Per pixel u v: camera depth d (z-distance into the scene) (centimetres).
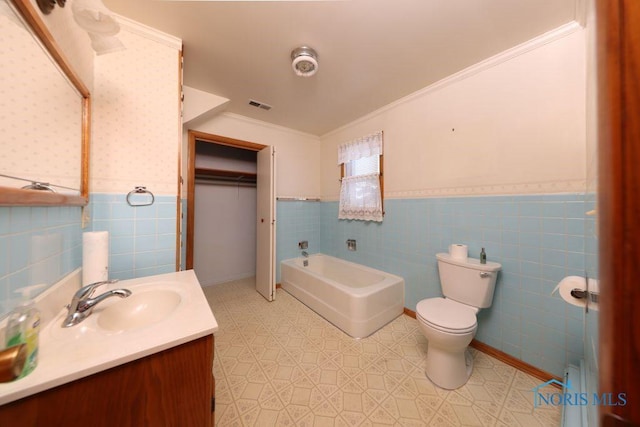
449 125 191
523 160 152
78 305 79
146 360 64
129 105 134
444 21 133
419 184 215
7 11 63
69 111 99
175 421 68
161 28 139
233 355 167
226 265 339
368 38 147
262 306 249
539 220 146
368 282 255
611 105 29
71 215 101
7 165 64
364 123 271
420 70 181
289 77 191
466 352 171
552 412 121
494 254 166
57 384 52
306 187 333
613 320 28
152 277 124
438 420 117
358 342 183
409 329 202
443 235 198
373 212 257
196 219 315
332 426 113
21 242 66
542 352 145
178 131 150
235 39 148
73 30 100
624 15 29
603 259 30
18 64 68
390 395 132
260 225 287
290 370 151
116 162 131
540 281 146
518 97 154
